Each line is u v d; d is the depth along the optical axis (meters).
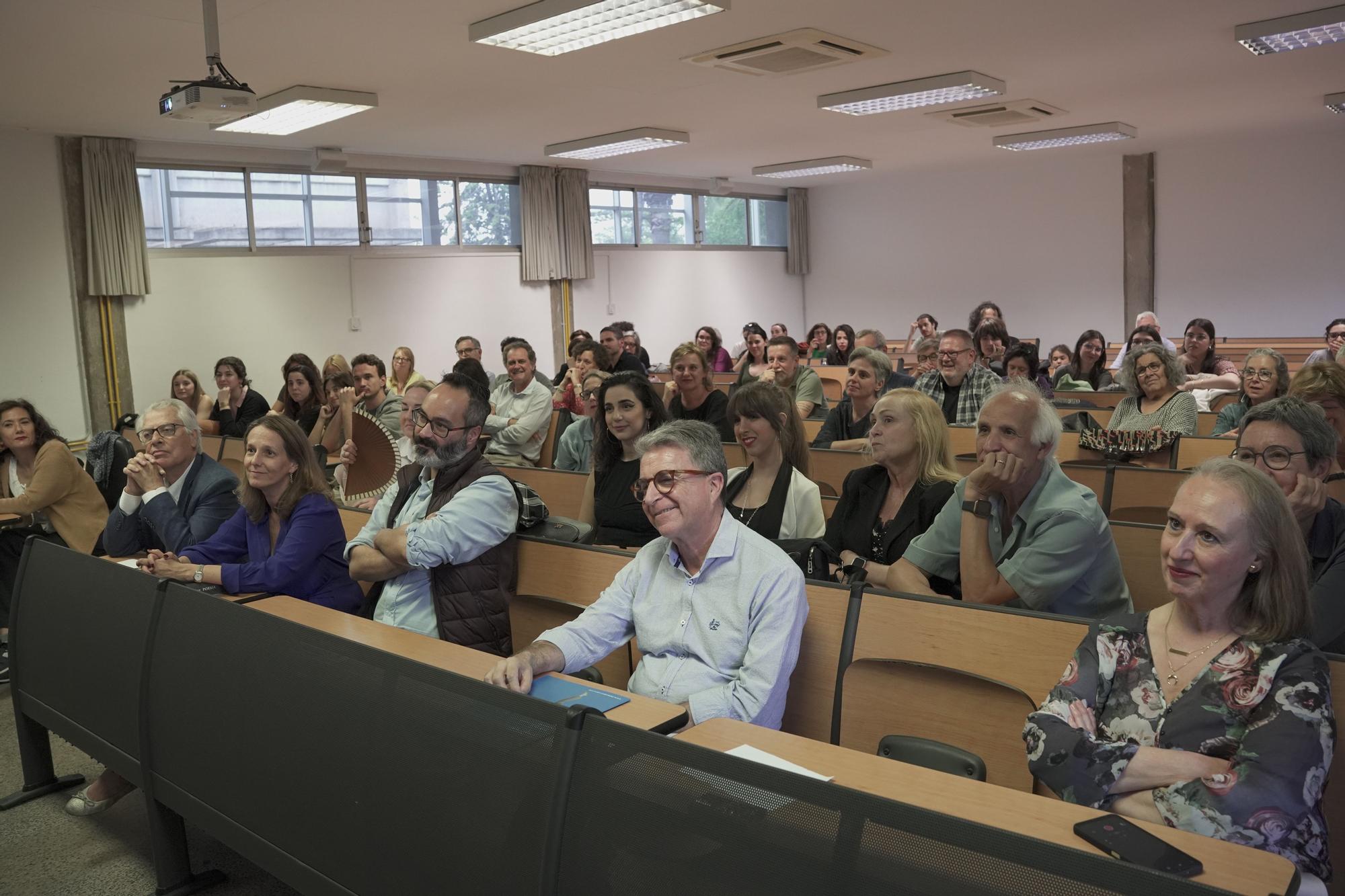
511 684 1.86
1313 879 1.27
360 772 1.77
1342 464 2.65
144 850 2.62
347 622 2.38
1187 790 1.34
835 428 4.87
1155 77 7.23
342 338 9.24
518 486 2.73
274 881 2.45
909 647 1.96
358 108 6.71
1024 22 5.49
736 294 13.82
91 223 7.45
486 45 5.39
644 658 2.08
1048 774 1.46
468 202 10.33
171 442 3.21
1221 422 4.73
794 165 11.41
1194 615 1.50
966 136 9.95
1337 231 11.09
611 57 5.94
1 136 7.03
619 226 12.02
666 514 1.97
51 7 4.39
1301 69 7.20
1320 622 1.90
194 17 4.64
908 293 14.12
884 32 5.55
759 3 4.91
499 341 10.66
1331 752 1.34
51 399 7.38
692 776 1.29
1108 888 0.98
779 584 1.94
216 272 8.29
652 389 3.40
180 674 2.24
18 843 2.67
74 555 2.69
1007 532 2.34
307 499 2.83
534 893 1.44
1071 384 7.12
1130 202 12.25
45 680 2.78
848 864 1.14
